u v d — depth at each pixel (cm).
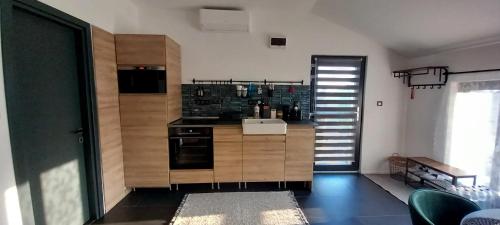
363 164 374
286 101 350
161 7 321
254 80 344
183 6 314
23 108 167
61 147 202
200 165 301
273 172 304
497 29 215
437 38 272
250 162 301
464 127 279
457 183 272
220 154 298
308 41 344
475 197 244
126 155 288
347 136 372
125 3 291
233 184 324
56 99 197
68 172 210
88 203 238
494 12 194
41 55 182
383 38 330
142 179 293
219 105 344
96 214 239
